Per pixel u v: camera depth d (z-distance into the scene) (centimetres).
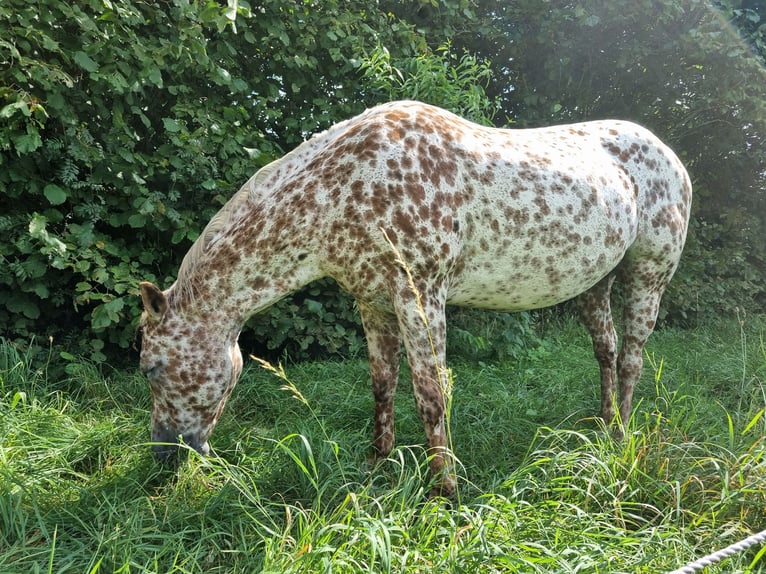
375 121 260
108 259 405
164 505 238
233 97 454
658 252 328
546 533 206
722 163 714
